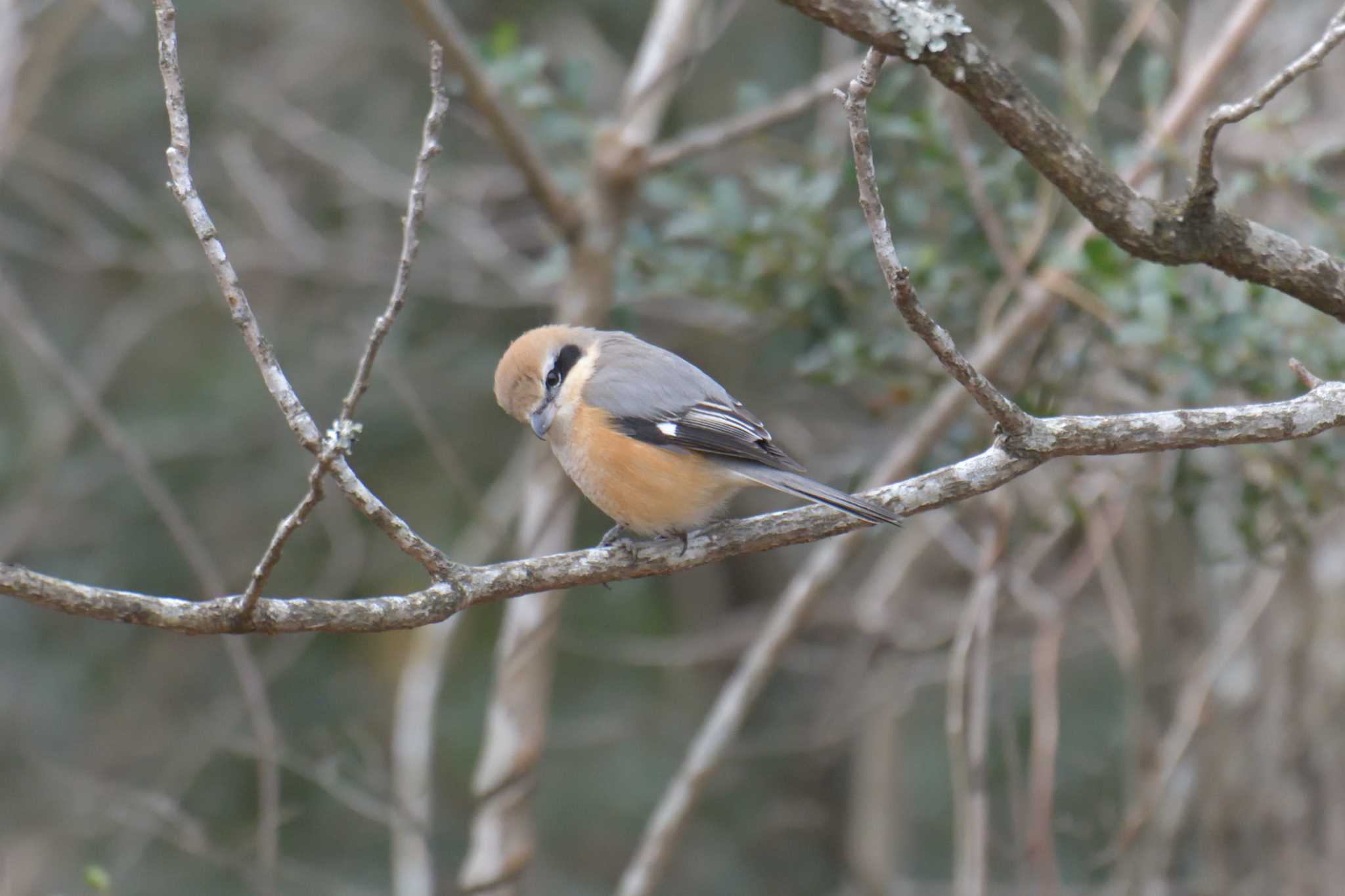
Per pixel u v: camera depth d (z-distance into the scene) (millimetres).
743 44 15547
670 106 15055
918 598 14383
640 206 13492
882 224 5234
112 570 14422
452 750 14867
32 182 14844
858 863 14258
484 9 15562
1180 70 10102
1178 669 11086
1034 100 5445
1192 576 11211
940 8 5363
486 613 15531
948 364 5547
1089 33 10281
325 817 14078
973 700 9789
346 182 15047
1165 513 9766
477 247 13750
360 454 14758
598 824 15375
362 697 14812
